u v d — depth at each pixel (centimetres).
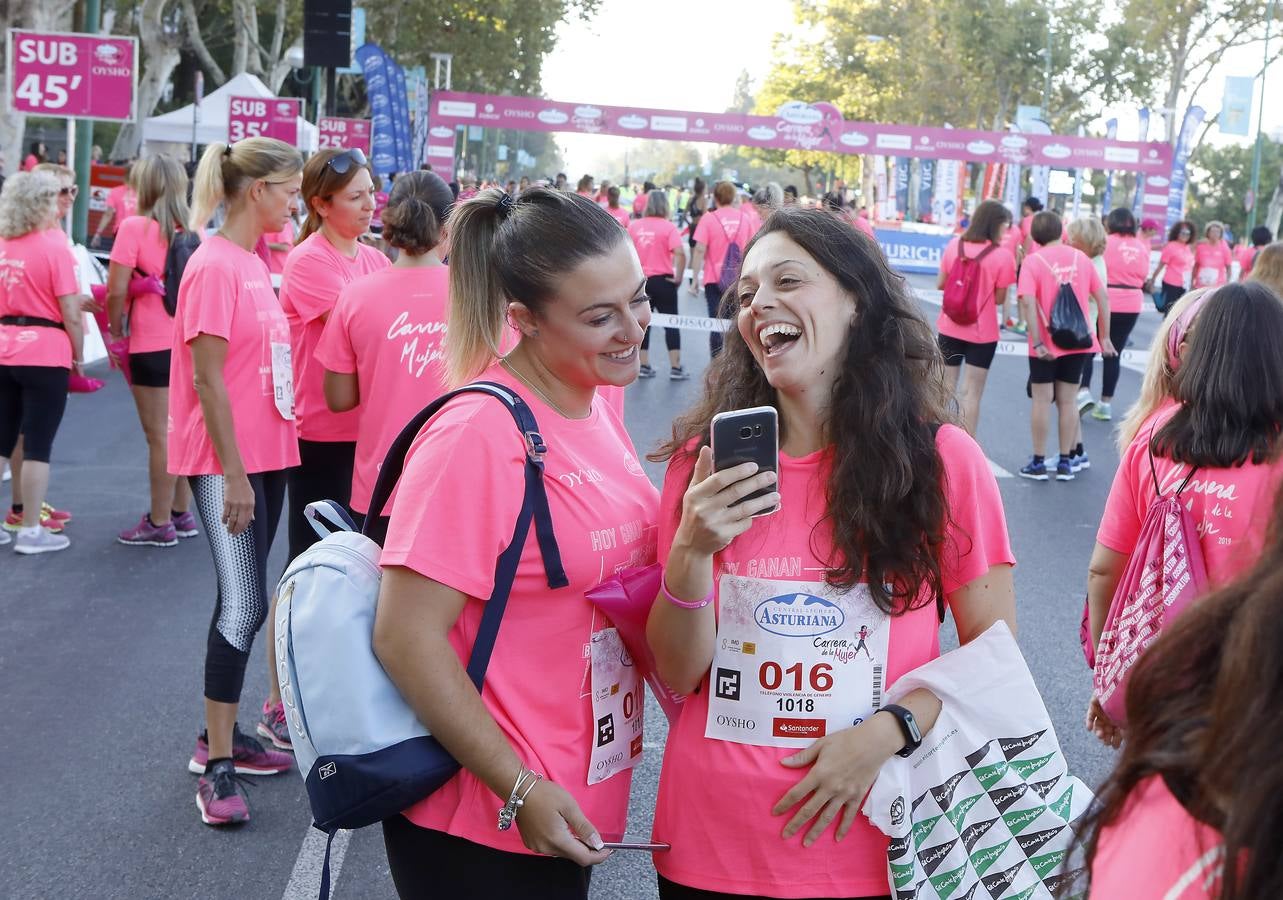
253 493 371
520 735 199
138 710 462
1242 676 97
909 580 197
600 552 204
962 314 922
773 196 1148
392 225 373
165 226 648
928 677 198
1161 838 103
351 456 442
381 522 373
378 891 345
